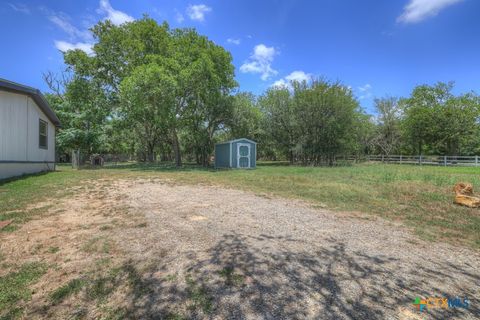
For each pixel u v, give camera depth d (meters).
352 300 2.02
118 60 17.77
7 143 8.62
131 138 31.42
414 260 2.81
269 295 2.05
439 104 27.72
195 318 1.76
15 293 2.02
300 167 18.81
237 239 3.26
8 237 3.18
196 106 19.47
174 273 2.36
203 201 5.59
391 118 31.55
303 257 2.78
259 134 24.92
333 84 21.64
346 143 22.77
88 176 9.96
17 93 9.10
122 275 2.31
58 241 3.07
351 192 6.98
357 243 3.27
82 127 19.62
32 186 7.06
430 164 24.94
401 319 1.80
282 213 4.69
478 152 29.20
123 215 4.29
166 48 17.78
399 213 4.93
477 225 4.21
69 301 1.94
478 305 2.02
